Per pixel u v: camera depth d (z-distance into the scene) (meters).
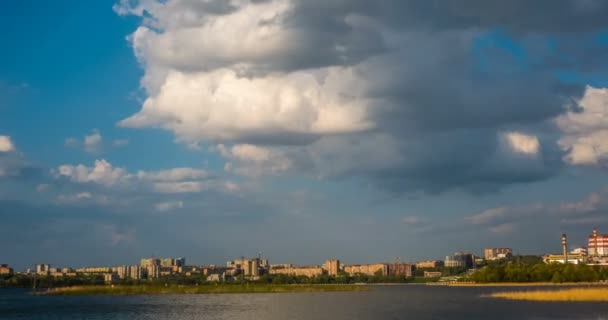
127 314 163.75
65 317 157.00
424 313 151.25
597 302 164.25
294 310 170.62
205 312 166.25
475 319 125.81
